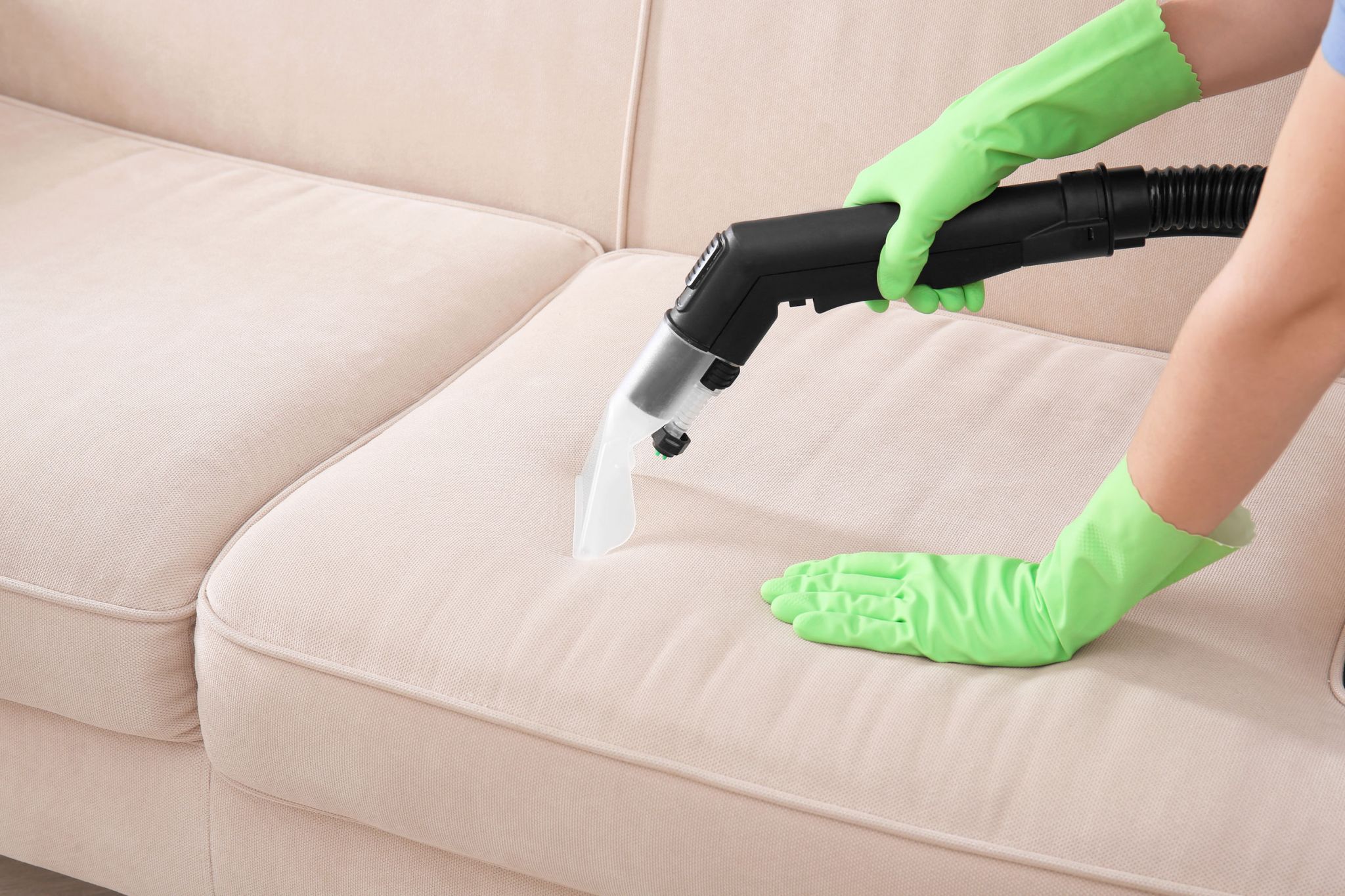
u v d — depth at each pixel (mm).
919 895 714
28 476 938
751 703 758
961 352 1118
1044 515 909
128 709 921
